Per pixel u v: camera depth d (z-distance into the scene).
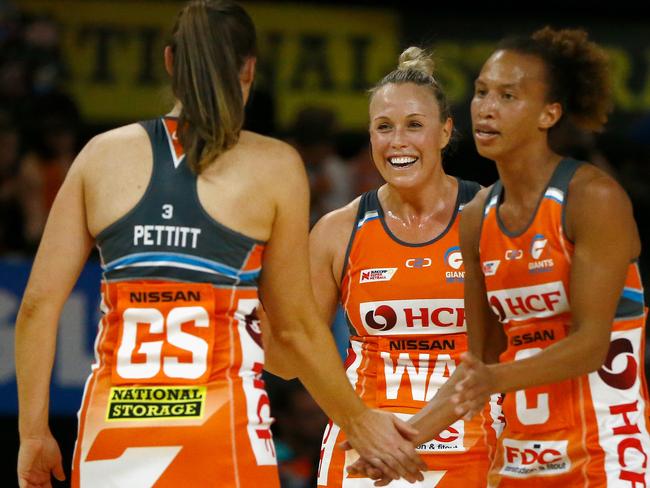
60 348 21.94
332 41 30.62
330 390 11.36
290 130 28.52
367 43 30.77
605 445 11.48
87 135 29.27
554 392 11.69
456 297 14.02
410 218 14.38
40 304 10.87
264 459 10.77
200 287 10.70
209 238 10.76
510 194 11.87
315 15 30.53
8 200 25.56
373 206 14.63
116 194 10.85
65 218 11.02
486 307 12.50
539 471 11.77
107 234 10.84
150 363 10.59
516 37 11.80
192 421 10.51
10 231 25.48
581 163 11.59
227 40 10.89
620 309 11.66
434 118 14.27
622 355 11.64
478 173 29.27
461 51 30.89
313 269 14.66
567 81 11.60
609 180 11.38
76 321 22.06
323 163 27.83
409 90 14.27
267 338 14.20
